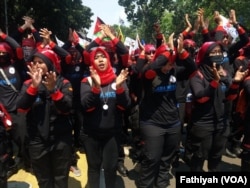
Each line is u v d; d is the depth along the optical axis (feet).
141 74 14.40
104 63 13.28
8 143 13.84
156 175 15.12
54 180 13.44
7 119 13.08
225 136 15.38
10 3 81.51
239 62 20.38
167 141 14.55
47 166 13.10
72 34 19.63
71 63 18.75
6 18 77.10
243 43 20.59
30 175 17.56
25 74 17.65
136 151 18.67
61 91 12.62
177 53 14.56
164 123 14.12
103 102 13.16
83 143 13.79
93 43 17.26
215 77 14.12
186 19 21.67
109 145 13.55
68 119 13.16
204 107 14.89
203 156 15.33
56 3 86.33
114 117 13.39
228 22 22.65
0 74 16.37
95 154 13.71
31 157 12.96
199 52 15.21
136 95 18.60
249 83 14.87
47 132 12.53
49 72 12.08
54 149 12.82
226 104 16.20
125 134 22.04
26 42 19.70
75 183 16.93
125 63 17.12
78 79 18.53
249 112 14.99
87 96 13.12
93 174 14.01
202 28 20.68
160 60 13.71
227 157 21.03
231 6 86.99
